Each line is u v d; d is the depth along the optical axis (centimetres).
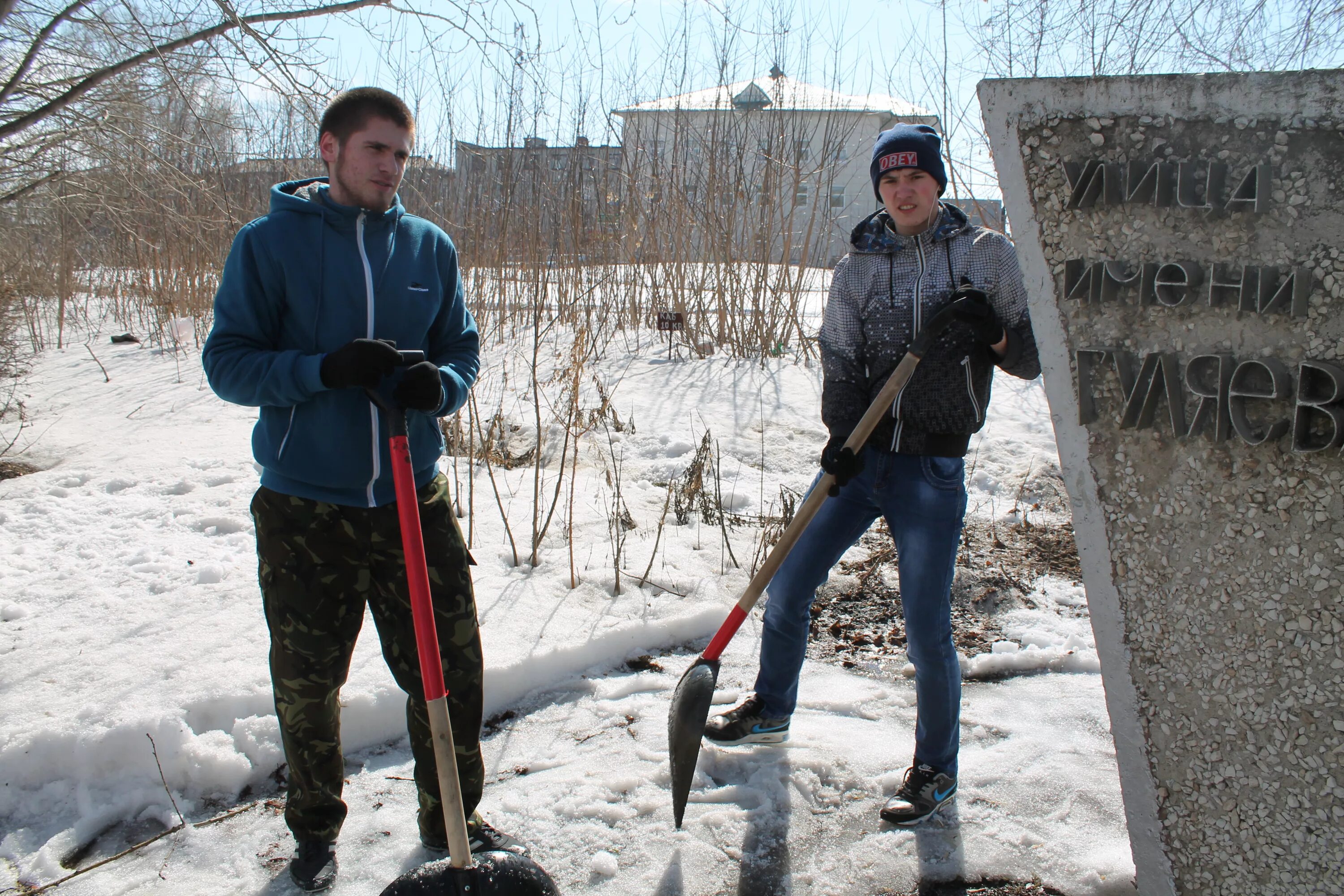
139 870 239
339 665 225
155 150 574
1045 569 422
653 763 280
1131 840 205
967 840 247
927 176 239
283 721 223
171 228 916
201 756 268
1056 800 262
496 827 251
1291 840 184
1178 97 173
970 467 539
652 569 406
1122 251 185
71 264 1019
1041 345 197
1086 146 185
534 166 888
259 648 319
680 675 336
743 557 424
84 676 300
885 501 253
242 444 573
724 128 852
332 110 210
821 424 610
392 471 217
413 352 210
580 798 262
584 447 566
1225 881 194
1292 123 163
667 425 605
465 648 227
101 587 372
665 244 876
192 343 909
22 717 276
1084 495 197
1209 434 181
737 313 848
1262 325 172
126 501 473
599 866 236
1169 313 182
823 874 237
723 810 259
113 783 265
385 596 226
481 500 479
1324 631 174
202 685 292
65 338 1005
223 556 403
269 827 255
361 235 216
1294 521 174
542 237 899
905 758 282
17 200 683
